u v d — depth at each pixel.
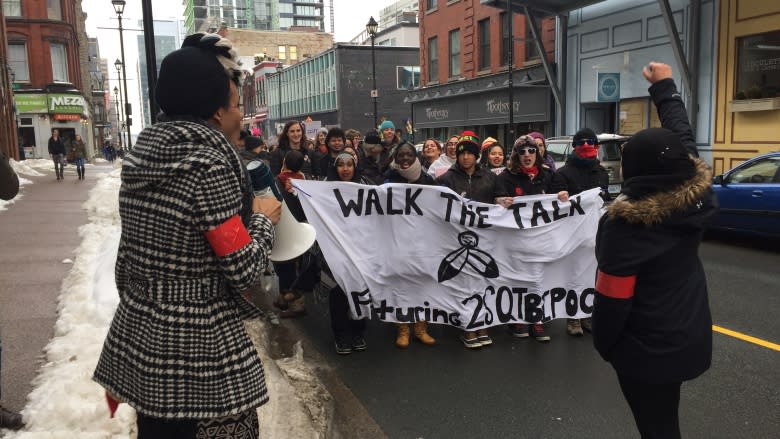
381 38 55.97
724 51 14.05
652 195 2.19
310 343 5.30
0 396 3.46
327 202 5.01
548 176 5.61
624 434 3.62
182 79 1.83
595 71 18.05
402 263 5.10
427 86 28.12
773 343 5.05
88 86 55.50
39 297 5.61
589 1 17.50
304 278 5.60
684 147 2.24
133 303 1.80
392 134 9.12
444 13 26.39
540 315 5.31
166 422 1.84
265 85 68.50
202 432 1.84
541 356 4.93
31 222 10.51
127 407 3.22
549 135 20.52
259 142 7.80
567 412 3.92
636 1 16.42
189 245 1.74
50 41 40.16
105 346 1.89
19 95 39.12
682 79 14.75
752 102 13.19
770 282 7.10
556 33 19.55
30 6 39.25
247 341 1.89
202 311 1.78
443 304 5.18
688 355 2.24
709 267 7.97
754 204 9.04
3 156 2.90
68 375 3.64
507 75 22.12
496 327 5.76
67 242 8.55
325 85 49.72
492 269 5.23
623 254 2.21
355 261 4.97
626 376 2.35
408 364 4.81
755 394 4.09
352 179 5.61
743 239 10.01
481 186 5.45
